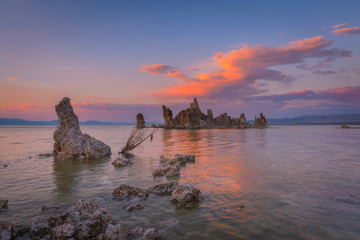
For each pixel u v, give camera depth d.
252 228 7.58
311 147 31.95
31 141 46.09
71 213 7.82
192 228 7.62
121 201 10.46
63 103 27.20
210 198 10.63
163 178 14.72
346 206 9.51
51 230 7.25
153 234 6.79
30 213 8.96
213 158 22.19
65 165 19.69
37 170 17.47
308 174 15.15
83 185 13.13
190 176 14.99
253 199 10.42
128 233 7.13
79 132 26.75
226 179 14.02
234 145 35.34
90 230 7.25
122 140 50.81
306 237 6.98
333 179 13.86
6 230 6.89
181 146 34.47
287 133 77.12
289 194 11.09
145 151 29.14
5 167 18.66
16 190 12.08
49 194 11.43
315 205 9.63
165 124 157.25
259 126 162.50
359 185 12.55
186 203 10.03
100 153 25.23
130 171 17.03
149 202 10.30
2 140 48.91
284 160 20.75
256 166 18.00
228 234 7.17
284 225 7.79
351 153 25.41
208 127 150.50
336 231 7.36
